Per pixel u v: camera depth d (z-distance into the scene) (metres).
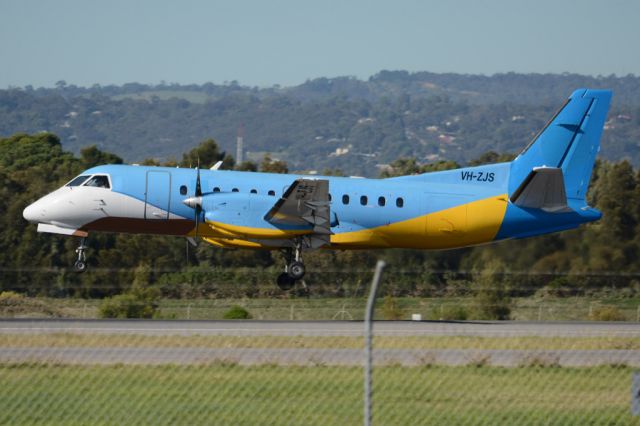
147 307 118.19
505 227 111.19
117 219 106.19
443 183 111.50
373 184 109.31
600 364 67.69
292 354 67.62
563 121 111.38
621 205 157.50
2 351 66.44
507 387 59.62
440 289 142.12
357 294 140.75
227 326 90.38
